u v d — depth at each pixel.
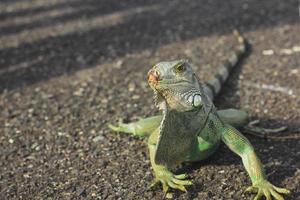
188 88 0.92
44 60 1.59
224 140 0.98
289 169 1.03
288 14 1.79
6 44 1.73
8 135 1.21
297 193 0.97
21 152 1.15
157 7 2.01
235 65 1.44
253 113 1.22
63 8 2.08
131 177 1.04
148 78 0.91
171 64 0.91
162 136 0.93
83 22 1.90
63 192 1.03
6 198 1.02
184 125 0.96
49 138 1.19
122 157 1.10
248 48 1.55
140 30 1.77
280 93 1.29
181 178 0.98
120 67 1.50
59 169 1.09
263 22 1.74
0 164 1.12
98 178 1.05
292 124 1.17
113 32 1.77
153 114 1.25
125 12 1.97
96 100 1.33
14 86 1.44
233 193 0.98
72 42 1.71
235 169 1.03
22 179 1.07
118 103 1.31
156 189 1.00
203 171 1.03
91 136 1.18
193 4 2.01
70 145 1.16
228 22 1.77
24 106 1.33
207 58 1.51
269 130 1.14
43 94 1.38
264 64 1.44
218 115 1.02
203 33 1.69
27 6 2.15
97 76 1.46
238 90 1.32
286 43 1.56
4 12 2.08
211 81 1.29
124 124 1.17
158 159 0.97
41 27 1.88
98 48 1.64
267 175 1.01
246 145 0.97
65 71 1.51
